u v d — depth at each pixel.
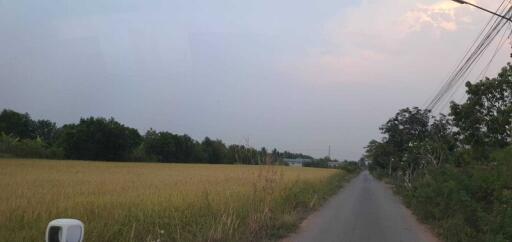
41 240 9.88
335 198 30.30
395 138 44.59
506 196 10.98
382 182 66.69
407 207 24.88
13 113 112.00
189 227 12.57
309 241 13.27
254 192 17.61
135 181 28.83
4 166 45.31
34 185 23.58
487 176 13.37
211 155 109.44
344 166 107.12
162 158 107.12
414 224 17.69
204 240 11.68
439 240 14.06
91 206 14.41
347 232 15.10
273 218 15.48
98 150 92.31
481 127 17.69
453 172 16.77
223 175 39.19
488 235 10.63
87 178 30.83
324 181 43.41
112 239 10.45
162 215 13.36
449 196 15.54
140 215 12.70
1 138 83.69
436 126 31.78
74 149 90.75
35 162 57.75
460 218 13.62
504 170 12.27
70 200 16.31
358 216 19.88
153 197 17.62
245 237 12.61
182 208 14.71
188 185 25.44
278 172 17.62
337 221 17.88
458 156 19.52
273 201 17.64
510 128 15.05
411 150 37.41
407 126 42.94
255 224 13.54
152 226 11.99
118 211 13.41
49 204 14.96
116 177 33.09
